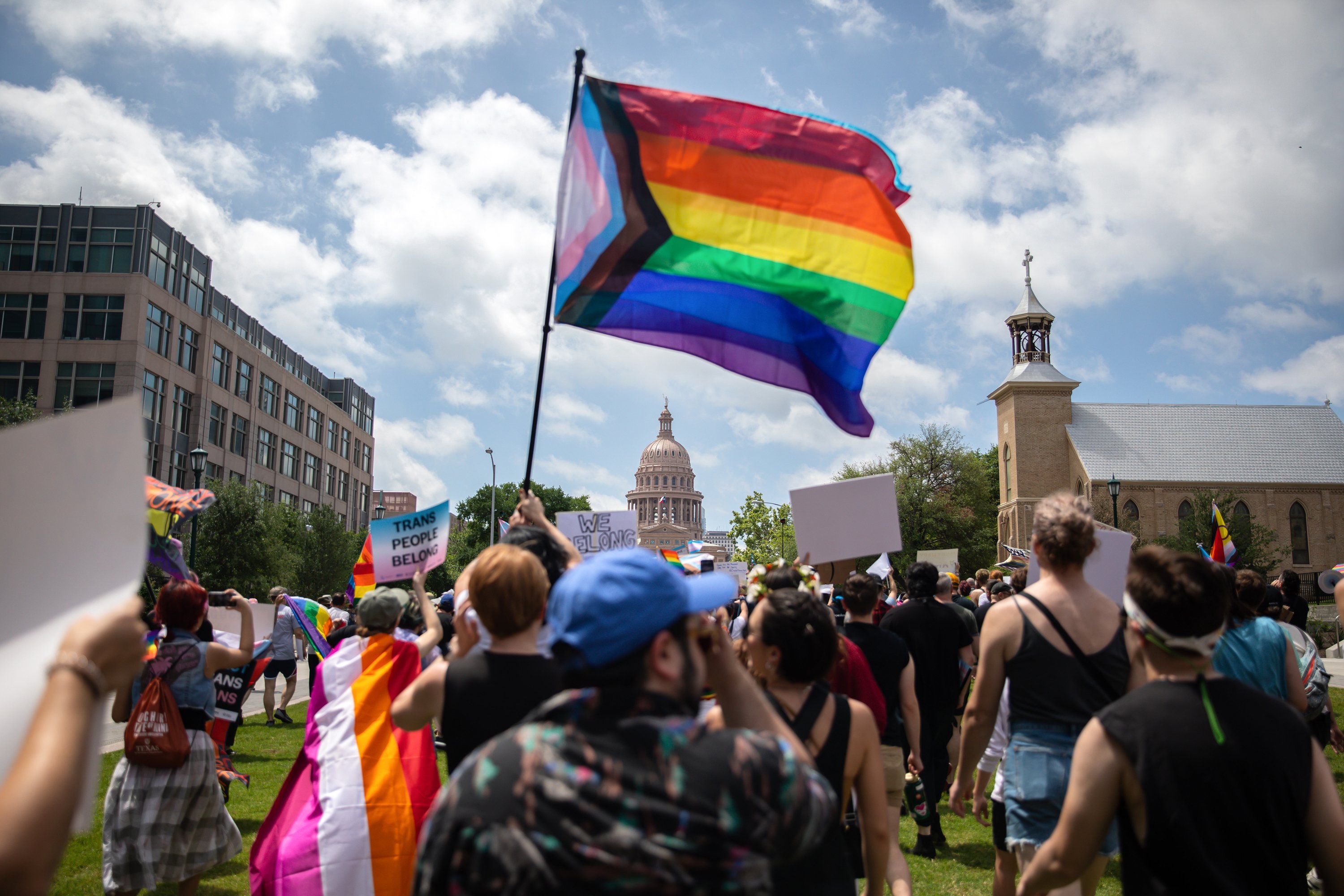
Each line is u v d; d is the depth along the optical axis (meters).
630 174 4.89
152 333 56.41
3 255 55.16
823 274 4.96
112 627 1.42
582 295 4.80
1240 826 2.27
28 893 1.24
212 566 42.97
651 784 1.58
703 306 4.91
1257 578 4.93
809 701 3.20
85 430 1.48
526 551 3.30
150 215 56.09
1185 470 66.00
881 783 3.25
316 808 4.41
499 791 1.60
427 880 1.61
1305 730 2.38
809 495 5.77
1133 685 3.75
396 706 3.30
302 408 80.62
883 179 5.04
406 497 140.88
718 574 2.36
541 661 3.22
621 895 1.54
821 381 4.92
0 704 1.36
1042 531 3.90
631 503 186.75
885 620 7.39
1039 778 3.70
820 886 2.58
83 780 1.34
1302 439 68.00
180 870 5.17
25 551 1.41
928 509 61.16
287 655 14.61
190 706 5.29
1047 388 68.62
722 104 4.94
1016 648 3.83
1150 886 2.35
